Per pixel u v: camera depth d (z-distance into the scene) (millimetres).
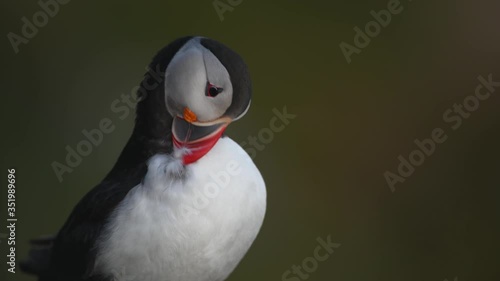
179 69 6223
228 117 6328
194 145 6371
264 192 6781
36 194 12195
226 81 6203
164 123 6395
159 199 6207
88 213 6492
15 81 12922
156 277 6332
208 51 6223
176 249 6223
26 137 12641
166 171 6254
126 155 6605
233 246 6539
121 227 6195
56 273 6910
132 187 6316
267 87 13203
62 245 6766
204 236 6277
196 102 6219
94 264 6395
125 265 6273
